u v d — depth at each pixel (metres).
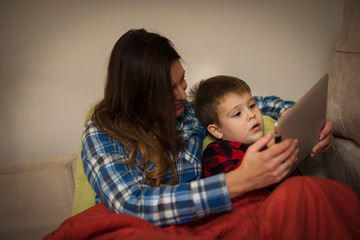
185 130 1.14
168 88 0.90
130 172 0.86
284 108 1.24
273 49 1.63
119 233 0.69
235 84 1.15
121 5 1.55
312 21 1.59
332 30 1.59
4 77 1.59
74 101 1.65
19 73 1.59
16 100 1.63
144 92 0.91
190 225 0.85
